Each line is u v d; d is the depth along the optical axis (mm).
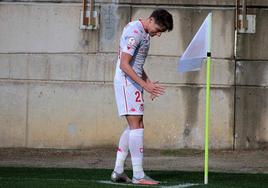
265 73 35594
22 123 35969
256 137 35562
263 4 35469
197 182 23891
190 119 35500
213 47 35594
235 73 35562
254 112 35594
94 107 35719
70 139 35781
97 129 35719
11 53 35969
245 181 24875
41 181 22641
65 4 35719
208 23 22750
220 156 33875
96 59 35688
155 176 26141
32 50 35875
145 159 32719
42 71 35875
